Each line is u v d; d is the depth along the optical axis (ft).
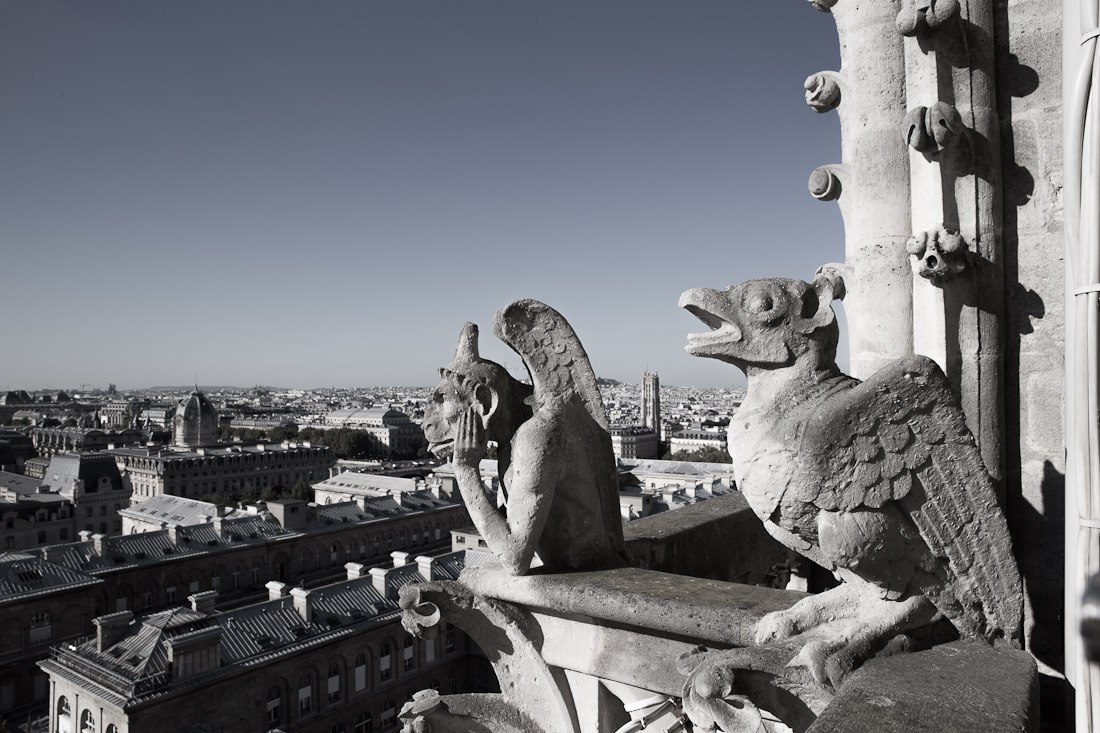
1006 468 15.53
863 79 16.76
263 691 108.78
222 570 180.96
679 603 11.97
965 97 15.56
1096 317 9.13
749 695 9.88
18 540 261.65
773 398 11.21
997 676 8.93
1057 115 15.21
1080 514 9.32
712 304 11.43
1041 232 15.31
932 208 15.70
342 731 117.91
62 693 104.47
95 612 152.66
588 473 15.01
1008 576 10.30
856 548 10.19
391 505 223.71
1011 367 15.56
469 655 136.36
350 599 127.44
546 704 14.73
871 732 7.50
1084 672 9.19
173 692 99.30
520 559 13.89
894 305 16.33
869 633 9.91
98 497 286.87
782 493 10.63
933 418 10.19
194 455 344.90
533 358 15.58
